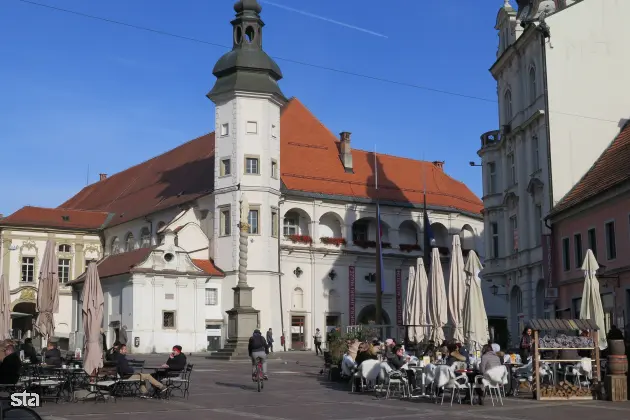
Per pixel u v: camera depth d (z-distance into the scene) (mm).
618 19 42125
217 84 66312
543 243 40344
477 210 83750
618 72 41781
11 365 19734
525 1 47938
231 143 65250
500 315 76250
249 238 63906
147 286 61531
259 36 66562
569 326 23062
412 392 24578
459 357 23203
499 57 48938
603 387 22609
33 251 80750
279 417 18406
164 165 85500
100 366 23688
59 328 80688
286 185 70000
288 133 76438
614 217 33812
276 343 64250
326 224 73875
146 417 18391
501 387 24078
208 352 61688
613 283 33469
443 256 78750
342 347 31109
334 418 18188
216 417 18406
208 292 64500
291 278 69062
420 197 79125
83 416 18562
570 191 40625
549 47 41656
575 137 41188
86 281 24359
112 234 82625
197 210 69375
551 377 24734
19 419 11617
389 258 75000
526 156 45250
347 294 72438
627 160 35875
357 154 80000
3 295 36375
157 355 56875
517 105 46438
